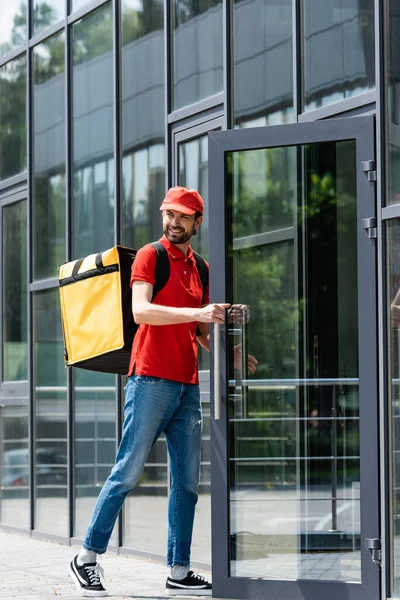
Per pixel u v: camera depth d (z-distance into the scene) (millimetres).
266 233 7566
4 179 12477
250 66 8531
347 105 7617
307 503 7371
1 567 9211
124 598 7465
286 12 8211
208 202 8172
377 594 6957
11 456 12062
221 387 7508
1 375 12352
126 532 9789
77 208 10938
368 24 7531
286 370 7527
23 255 12000
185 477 7527
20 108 12125
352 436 7297
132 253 7629
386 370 6957
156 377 7324
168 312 7129
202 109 8977
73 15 11016
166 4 9492
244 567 7465
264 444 7504
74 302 7789
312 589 7172
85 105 10820
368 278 7055
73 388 10820
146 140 9805
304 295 7516
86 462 10602
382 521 6922
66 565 9297
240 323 7551
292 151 7488
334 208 7410
